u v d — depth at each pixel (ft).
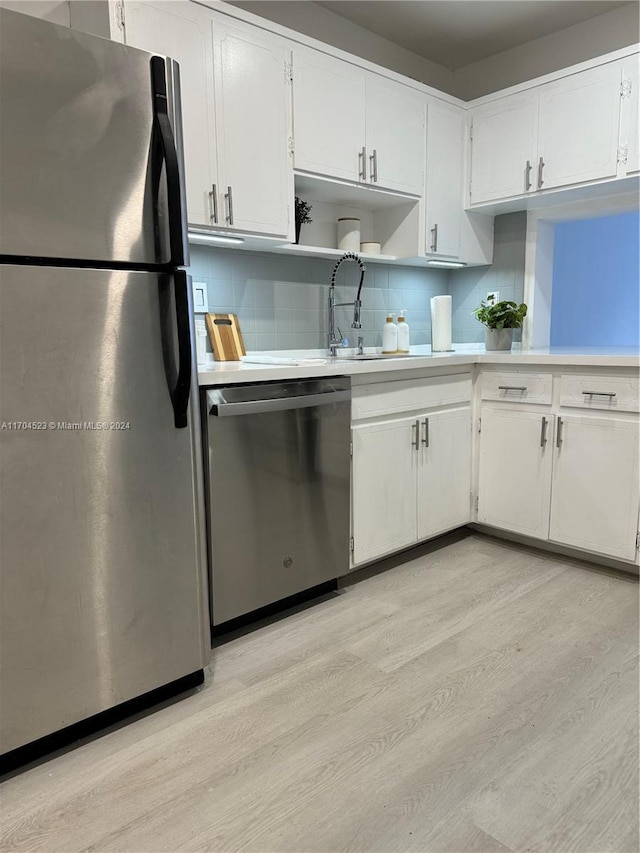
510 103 9.34
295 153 7.49
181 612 5.24
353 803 4.10
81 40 4.12
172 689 5.41
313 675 5.66
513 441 8.55
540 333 10.84
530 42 10.00
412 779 4.31
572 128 8.68
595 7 8.91
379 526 7.70
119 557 4.78
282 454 6.38
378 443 7.54
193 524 5.21
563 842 3.74
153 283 4.65
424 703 5.19
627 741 4.65
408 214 9.50
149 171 4.53
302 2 8.71
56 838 3.86
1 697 4.33
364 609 7.00
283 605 7.09
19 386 4.13
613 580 7.67
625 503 7.46
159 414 4.84
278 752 4.63
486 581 7.72
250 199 7.06
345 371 6.86
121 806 4.11
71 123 4.13
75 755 4.65
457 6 8.88
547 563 8.29
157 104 4.53
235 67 6.75
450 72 11.18
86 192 4.25
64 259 4.21
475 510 9.23
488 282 11.04
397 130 8.77
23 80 3.90
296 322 9.07
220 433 5.81
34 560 4.35
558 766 4.40
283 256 8.78
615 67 8.16
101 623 4.75
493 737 4.74
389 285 10.54
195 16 6.35
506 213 10.60
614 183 8.52
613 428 7.45
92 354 4.41
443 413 8.46
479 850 3.70
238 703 5.26
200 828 3.92
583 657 5.86
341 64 7.89
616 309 14.07
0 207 3.90
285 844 3.78
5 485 4.16
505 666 5.74
